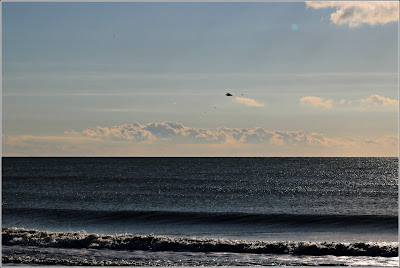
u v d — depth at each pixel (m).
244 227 52.06
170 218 57.62
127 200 81.75
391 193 96.81
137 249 36.38
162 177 153.25
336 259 32.84
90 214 60.47
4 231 41.62
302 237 45.53
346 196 90.44
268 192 97.88
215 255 34.28
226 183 126.12
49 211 62.66
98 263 31.75
